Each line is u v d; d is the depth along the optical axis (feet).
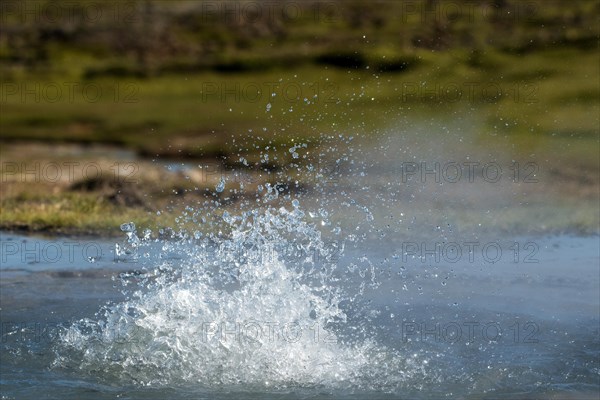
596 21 346.54
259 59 337.11
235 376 78.79
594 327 91.81
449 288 105.50
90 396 73.97
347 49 333.42
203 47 359.25
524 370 80.23
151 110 284.61
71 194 156.25
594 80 289.12
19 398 73.15
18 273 109.19
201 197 159.33
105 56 357.20
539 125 246.27
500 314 95.66
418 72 305.53
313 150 218.59
